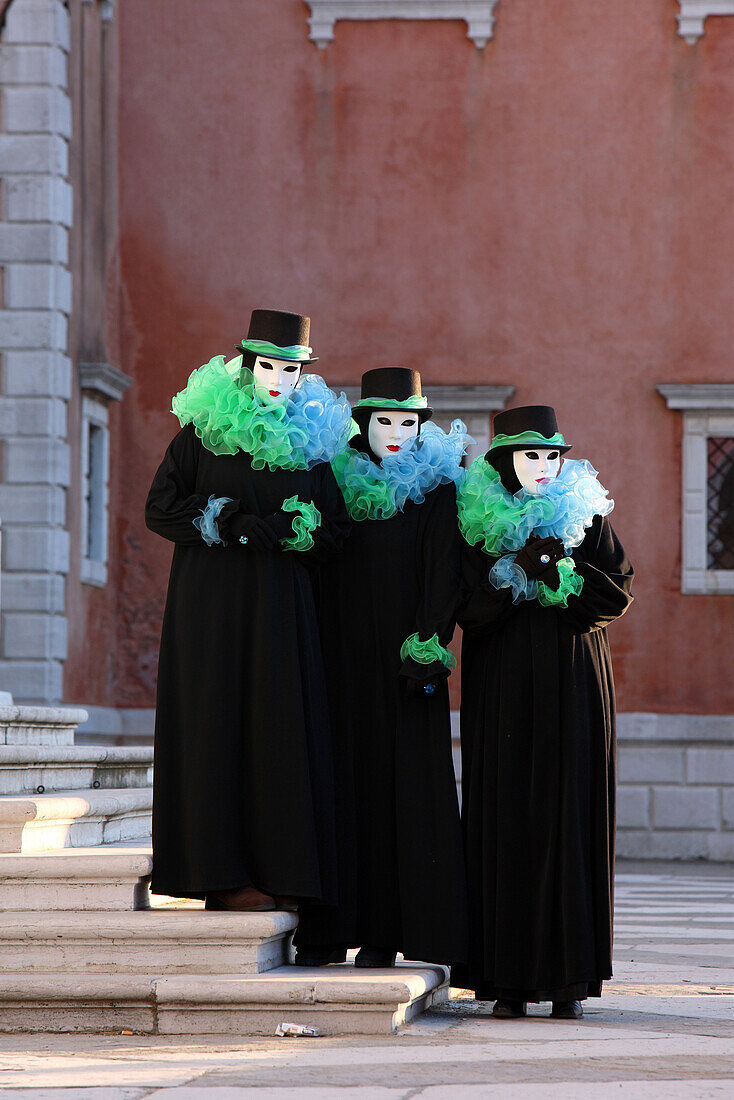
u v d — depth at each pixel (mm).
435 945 7320
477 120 23281
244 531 7227
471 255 23203
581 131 23188
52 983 6910
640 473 22938
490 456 7848
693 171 23047
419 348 23141
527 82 23266
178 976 6961
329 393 7754
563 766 7406
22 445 20844
